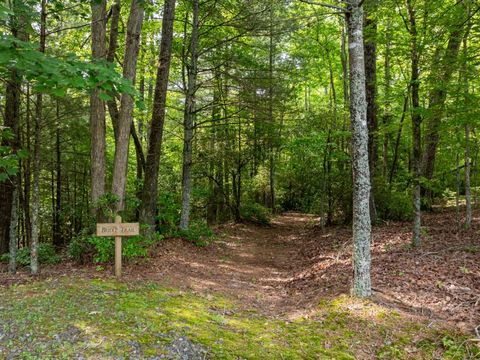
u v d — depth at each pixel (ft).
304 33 57.88
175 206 41.14
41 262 26.58
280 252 39.19
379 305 17.31
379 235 33.71
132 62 29.12
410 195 44.52
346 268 24.58
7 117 29.78
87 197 55.21
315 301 19.65
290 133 54.44
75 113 40.22
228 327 16.17
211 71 41.63
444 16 23.63
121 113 29.35
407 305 17.47
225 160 55.36
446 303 17.17
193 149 52.95
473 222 34.17
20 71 11.93
